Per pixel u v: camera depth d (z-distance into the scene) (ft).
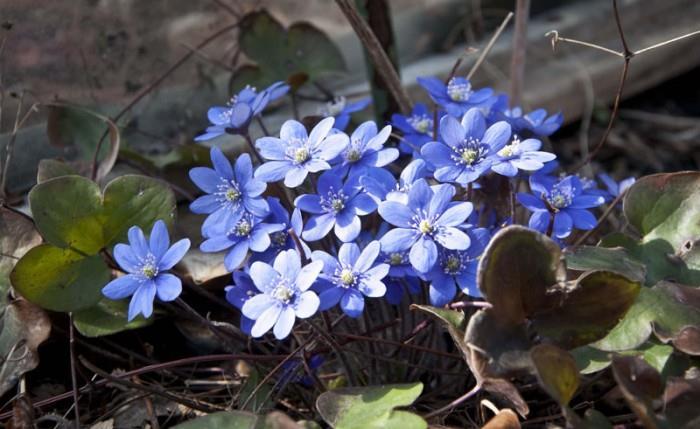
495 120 1.49
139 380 1.47
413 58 2.11
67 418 1.43
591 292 1.26
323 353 1.40
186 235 1.60
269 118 1.83
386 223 1.43
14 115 1.67
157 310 1.50
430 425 1.31
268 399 1.39
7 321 1.42
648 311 1.31
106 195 1.43
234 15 1.82
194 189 1.69
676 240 1.41
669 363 1.31
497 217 1.41
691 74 2.28
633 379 1.26
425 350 1.34
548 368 1.22
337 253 1.42
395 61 1.75
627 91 2.15
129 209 1.44
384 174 1.36
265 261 1.37
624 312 1.27
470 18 2.16
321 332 1.32
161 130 1.82
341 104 1.57
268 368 1.41
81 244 1.42
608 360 1.30
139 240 1.34
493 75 2.02
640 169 2.00
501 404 1.38
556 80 2.04
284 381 1.40
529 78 2.04
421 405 1.40
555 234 1.37
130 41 1.76
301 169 1.35
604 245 1.42
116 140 1.56
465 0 2.15
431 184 1.49
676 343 1.28
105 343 1.51
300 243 1.32
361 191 1.35
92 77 1.74
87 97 1.74
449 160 1.34
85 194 1.42
